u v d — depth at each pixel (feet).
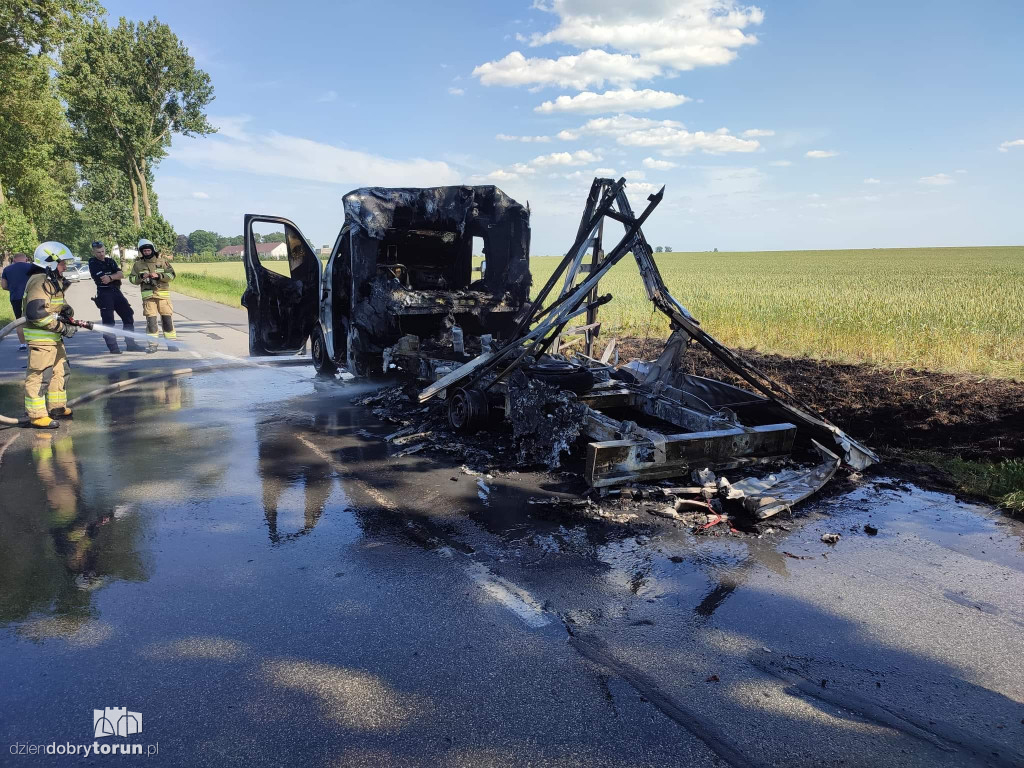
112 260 41.65
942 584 12.30
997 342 35.22
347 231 31.04
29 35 100.27
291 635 10.38
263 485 17.65
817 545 14.07
